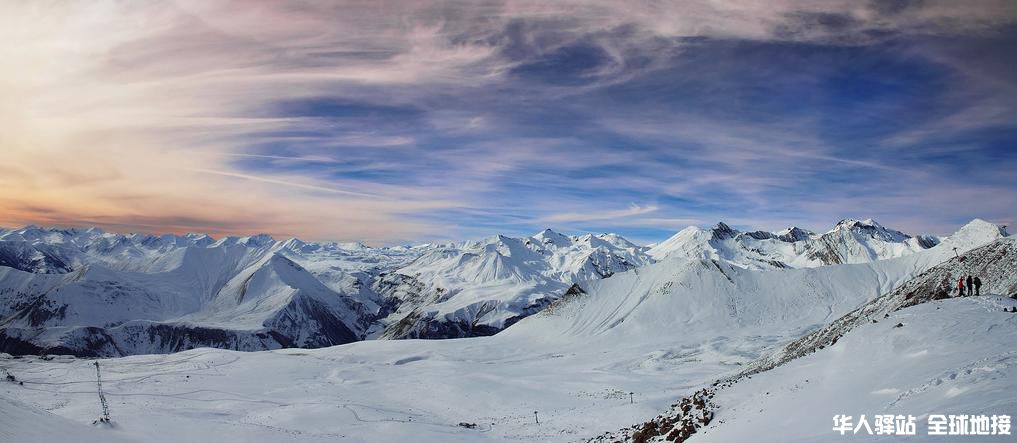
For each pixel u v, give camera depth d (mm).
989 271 75000
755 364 95750
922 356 29453
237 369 150875
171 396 111812
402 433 73625
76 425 32125
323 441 64938
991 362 23703
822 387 31422
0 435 24875
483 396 105375
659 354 152625
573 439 67625
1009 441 14695
